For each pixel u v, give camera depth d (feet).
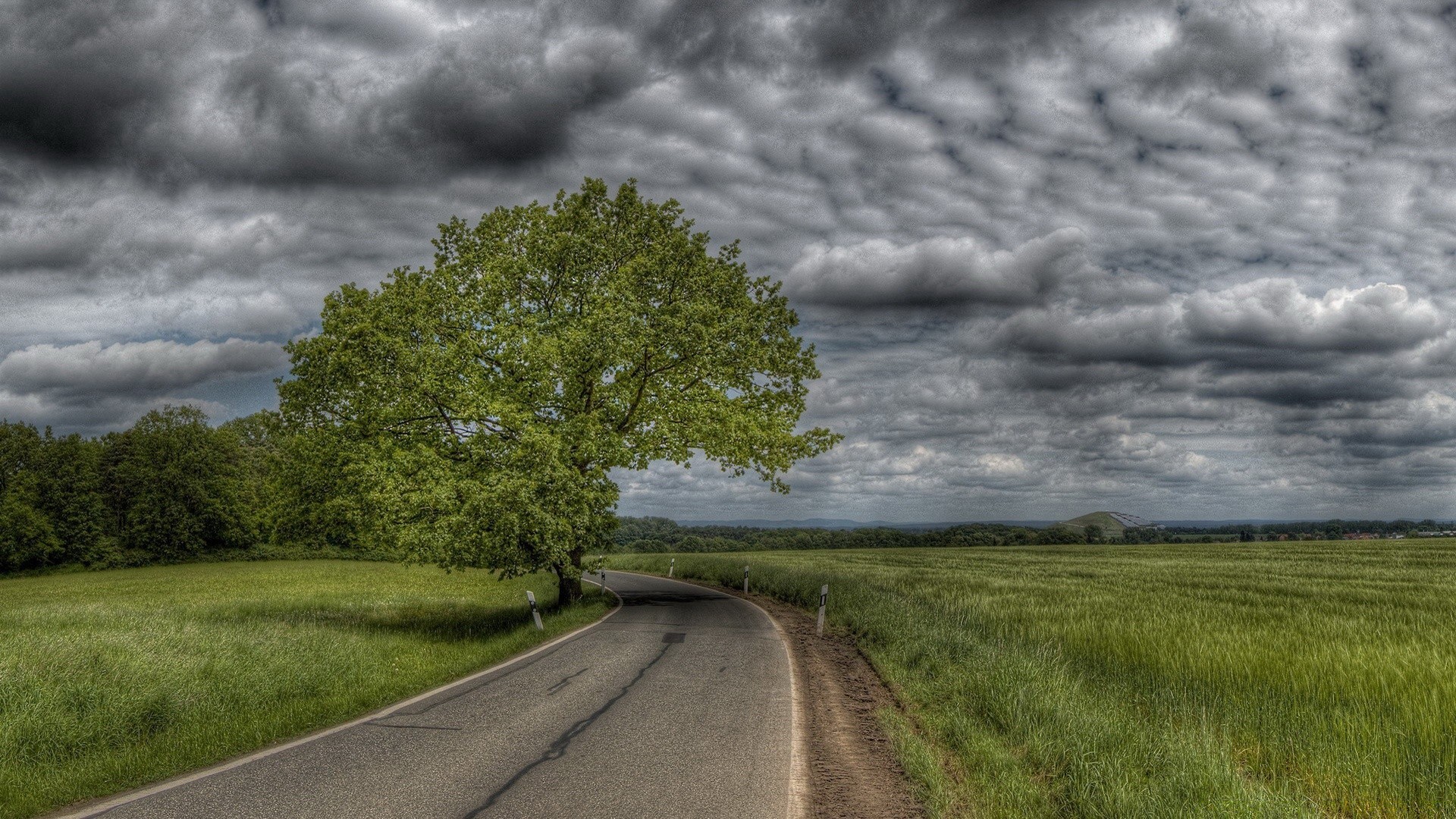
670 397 76.69
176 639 39.63
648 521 407.44
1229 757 21.12
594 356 67.21
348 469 63.62
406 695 32.89
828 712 29.12
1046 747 22.09
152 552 242.78
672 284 82.43
